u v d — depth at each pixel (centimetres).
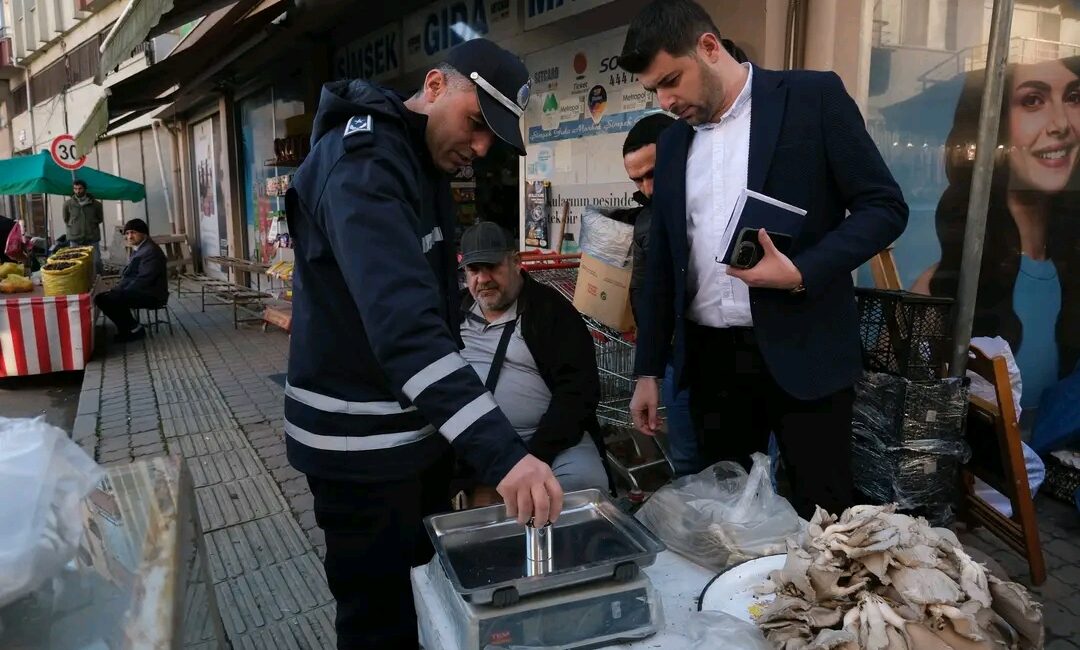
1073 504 357
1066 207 410
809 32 368
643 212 301
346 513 175
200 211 1691
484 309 295
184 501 131
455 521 147
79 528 97
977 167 281
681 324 224
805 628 112
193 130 1673
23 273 807
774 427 218
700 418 236
